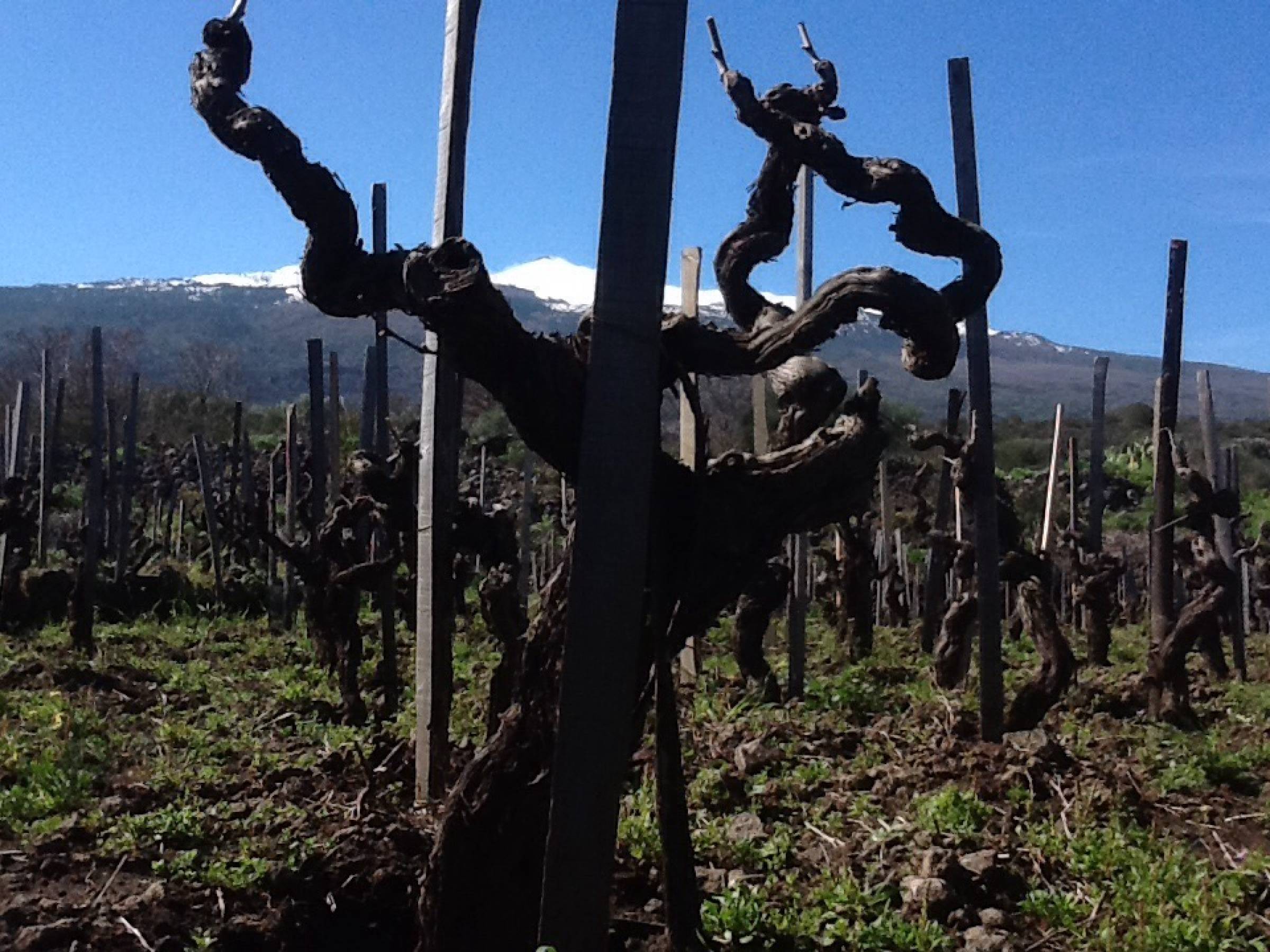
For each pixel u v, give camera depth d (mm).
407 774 7508
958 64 8344
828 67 6027
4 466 18953
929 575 14031
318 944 5699
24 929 5457
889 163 5691
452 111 6352
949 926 5648
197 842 6441
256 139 4730
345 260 4926
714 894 5902
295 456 15258
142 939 5449
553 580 4844
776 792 7469
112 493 18375
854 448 5227
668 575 4949
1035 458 32875
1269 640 18281
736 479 5078
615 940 5578
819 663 13359
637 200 4152
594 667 4188
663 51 4137
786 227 6383
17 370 40656
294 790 7344
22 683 11250
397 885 5906
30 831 6656
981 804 6977
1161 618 10477
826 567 18000
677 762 4777
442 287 4469
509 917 4797
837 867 6227
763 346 4949
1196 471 10398
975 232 5793
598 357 4184
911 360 5148
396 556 9008
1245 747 9242
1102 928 5465
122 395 30578
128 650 13812
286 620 15484
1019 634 15836
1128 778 7676
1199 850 6926
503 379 4621
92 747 8242
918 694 10477
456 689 11016
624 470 4176
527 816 4766
